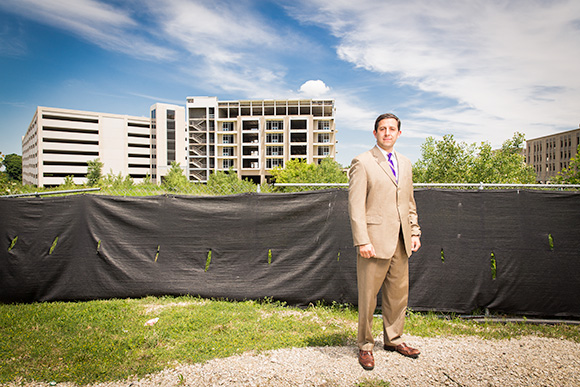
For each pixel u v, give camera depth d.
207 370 2.87
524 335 3.74
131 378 2.79
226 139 66.62
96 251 4.98
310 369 2.87
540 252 4.29
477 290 4.32
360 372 2.81
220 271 4.85
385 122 3.01
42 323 3.98
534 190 4.38
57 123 70.06
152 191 6.96
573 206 4.32
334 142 63.97
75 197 5.05
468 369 2.87
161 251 4.95
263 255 4.78
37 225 5.01
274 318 4.13
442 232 4.41
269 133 64.44
